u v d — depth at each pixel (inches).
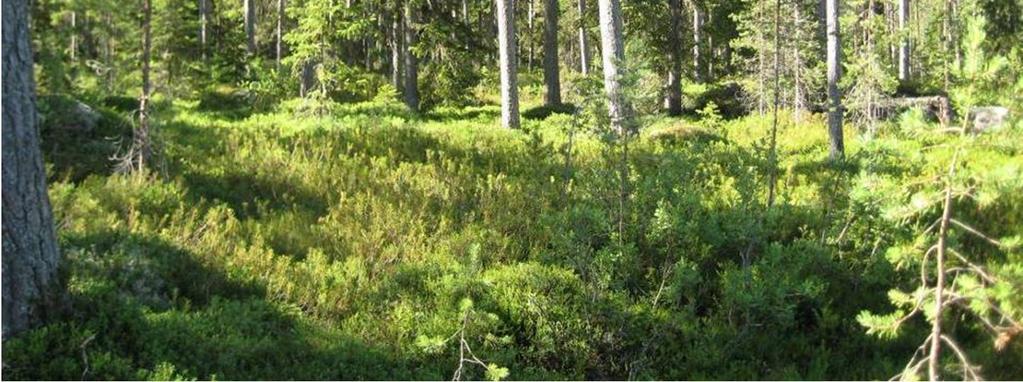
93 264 251.4
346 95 917.8
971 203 356.8
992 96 162.1
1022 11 648.4
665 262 288.8
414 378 235.8
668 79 917.2
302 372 228.1
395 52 928.9
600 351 265.1
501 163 478.6
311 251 312.7
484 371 243.9
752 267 278.8
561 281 285.6
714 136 668.1
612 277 285.0
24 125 209.9
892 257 188.5
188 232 304.7
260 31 1560.0
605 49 609.9
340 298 278.4
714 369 249.8
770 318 265.7
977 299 167.6
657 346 258.4
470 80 889.5
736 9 979.9
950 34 823.1
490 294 278.8
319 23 809.5
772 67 768.3
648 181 314.3
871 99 663.8
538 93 1266.0
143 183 351.6
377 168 426.3
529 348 259.4
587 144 523.8
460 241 328.5
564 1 1552.7
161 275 268.2
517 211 371.9
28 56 214.4
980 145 161.0
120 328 219.8
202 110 815.1
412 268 298.5
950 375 224.4
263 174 401.7
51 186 325.4
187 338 227.0
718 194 382.9
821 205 362.6
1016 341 239.3
